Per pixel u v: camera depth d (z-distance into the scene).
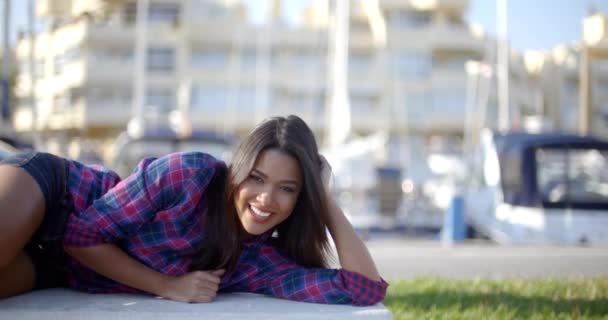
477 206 16.67
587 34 27.91
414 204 20.38
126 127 49.12
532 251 11.80
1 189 2.99
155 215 3.25
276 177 3.18
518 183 15.97
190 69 48.91
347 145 30.05
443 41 48.88
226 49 49.41
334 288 3.27
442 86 49.12
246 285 3.51
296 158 3.20
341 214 3.43
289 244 3.54
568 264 9.55
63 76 49.81
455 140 49.44
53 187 3.21
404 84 48.97
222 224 3.30
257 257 3.51
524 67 51.47
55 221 3.28
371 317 3.02
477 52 49.25
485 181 16.97
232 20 49.25
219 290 3.52
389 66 49.03
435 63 49.69
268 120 3.25
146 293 3.40
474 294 5.72
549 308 5.14
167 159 3.21
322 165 3.48
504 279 7.05
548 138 16.05
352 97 48.78
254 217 3.23
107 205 3.19
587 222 15.35
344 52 32.00
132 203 3.17
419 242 14.47
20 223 2.98
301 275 3.38
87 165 3.52
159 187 3.17
